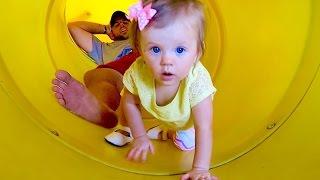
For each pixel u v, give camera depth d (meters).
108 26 0.98
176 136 0.71
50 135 0.67
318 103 0.65
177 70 0.57
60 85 0.77
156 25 0.55
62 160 0.64
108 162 0.67
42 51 0.79
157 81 0.62
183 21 0.55
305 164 0.63
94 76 0.88
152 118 0.79
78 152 0.66
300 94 0.68
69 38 0.92
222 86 0.80
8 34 0.72
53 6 0.84
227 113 0.76
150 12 0.55
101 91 0.85
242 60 0.79
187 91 0.61
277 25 0.75
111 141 0.72
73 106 0.77
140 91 0.64
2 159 0.63
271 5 0.76
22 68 0.73
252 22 0.79
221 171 0.65
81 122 0.76
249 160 0.65
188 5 0.56
